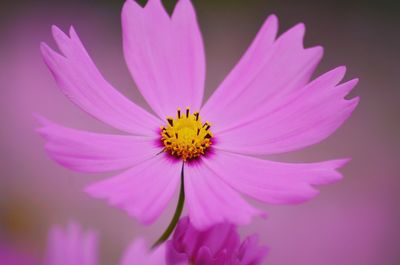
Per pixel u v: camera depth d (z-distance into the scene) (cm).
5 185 41
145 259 22
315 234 41
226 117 28
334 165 25
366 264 40
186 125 28
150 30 28
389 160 50
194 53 29
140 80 28
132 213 23
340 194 44
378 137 53
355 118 54
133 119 27
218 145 27
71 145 24
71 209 41
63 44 26
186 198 25
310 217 41
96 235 23
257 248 23
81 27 57
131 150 26
